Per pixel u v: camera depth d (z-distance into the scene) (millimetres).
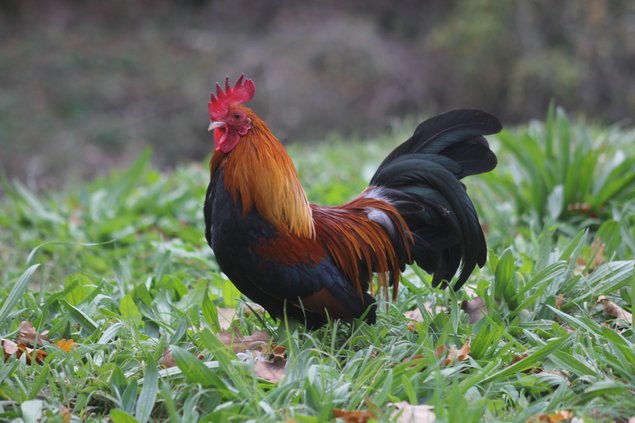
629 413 5078
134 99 31266
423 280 6793
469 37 25953
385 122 27812
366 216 6266
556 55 25156
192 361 5270
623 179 9016
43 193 13258
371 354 5887
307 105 27922
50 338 6277
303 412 5039
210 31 33844
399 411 4895
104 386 5457
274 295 5871
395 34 30969
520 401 5270
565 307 6598
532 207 9336
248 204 5672
